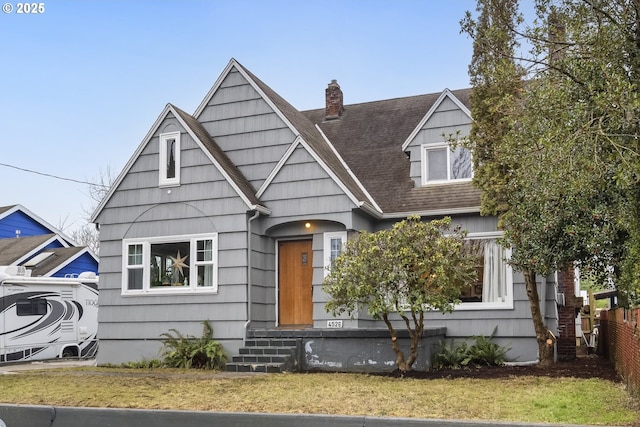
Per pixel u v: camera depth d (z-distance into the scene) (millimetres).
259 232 16328
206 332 15594
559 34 9773
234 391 10656
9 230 31531
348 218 15445
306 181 16047
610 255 10367
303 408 9078
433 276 11984
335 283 12695
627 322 10234
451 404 9102
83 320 20828
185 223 16391
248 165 17312
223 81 17922
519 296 15219
